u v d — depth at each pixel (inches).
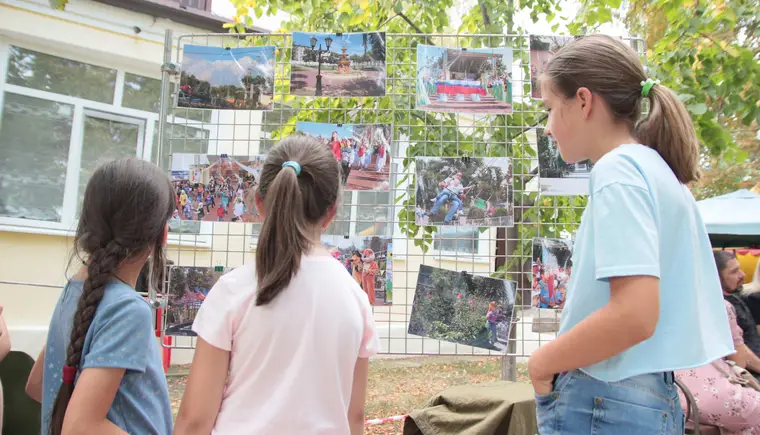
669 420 41.3
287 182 47.3
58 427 42.7
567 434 42.6
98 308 44.8
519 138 118.1
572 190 88.9
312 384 44.9
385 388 207.6
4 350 66.9
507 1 148.9
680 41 142.2
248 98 89.8
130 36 229.0
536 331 95.7
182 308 87.9
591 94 45.6
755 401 97.3
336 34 88.8
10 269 200.7
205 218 89.3
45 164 216.4
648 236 38.1
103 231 47.4
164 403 49.1
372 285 88.0
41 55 215.9
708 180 326.3
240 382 45.1
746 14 136.9
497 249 116.8
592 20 155.1
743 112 140.3
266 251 46.3
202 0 263.0
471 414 84.4
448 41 163.0
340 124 89.2
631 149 43.4
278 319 45.3
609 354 37.4
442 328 88.3
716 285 45.6
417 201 89.5
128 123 236.4
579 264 43.9
